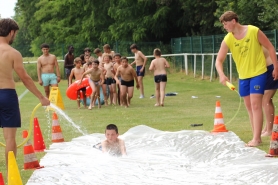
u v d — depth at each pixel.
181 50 37.28
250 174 7.82
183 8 41.38
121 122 14.70
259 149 9.68
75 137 12.31
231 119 13.12
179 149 10.19
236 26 10.20
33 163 8.84
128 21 45.06
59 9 52.81
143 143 10.90
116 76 19.16
